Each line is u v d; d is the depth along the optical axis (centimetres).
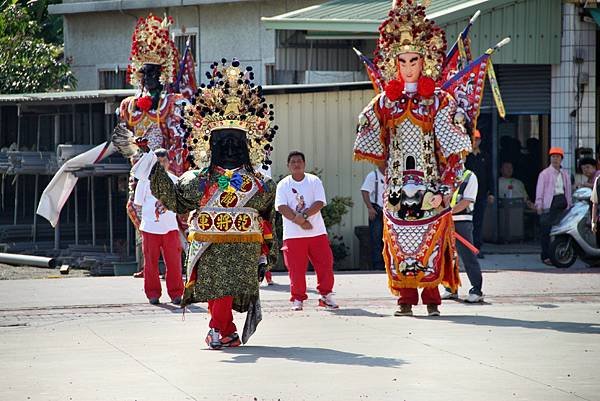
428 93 1791
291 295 1903
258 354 1449
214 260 1491
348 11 2909
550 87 2803
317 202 1911
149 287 1980
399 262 1808
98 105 3197
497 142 2881
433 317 1794
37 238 3164
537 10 2719
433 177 1814
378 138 1830
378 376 1297
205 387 1241
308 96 2678
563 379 1281
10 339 1588
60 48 4366
